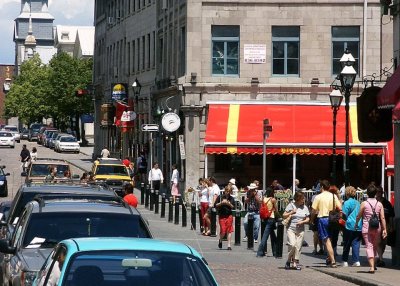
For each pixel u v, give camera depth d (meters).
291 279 35.94
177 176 75.19
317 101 75.19
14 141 176.62
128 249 15.23
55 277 15.04
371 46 75.50
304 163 76.12
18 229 23.25
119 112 112.56
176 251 15.34
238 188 76.00
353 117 72.56
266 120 56.16
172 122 72.12
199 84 76.25
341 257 44.53
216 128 72.25
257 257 45.03
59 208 22.47
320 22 76.19
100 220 22.12
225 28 77.06
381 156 74.81
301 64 76.19
